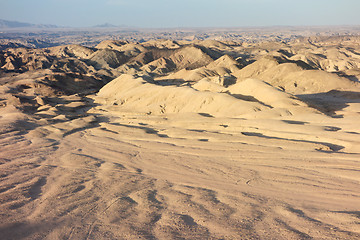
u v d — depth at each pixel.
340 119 37.91
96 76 115.12
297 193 18.84
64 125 51.09
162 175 25.16
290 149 29.56
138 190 21.09
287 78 91.94
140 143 37.34
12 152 35.53
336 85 79.88
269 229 13.55
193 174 24.75
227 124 42.00
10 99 71.19
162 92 65.19
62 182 23.72
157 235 13.66
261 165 25.81
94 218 16.38
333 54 168.25
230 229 13.78
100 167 28.67
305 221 14.19
